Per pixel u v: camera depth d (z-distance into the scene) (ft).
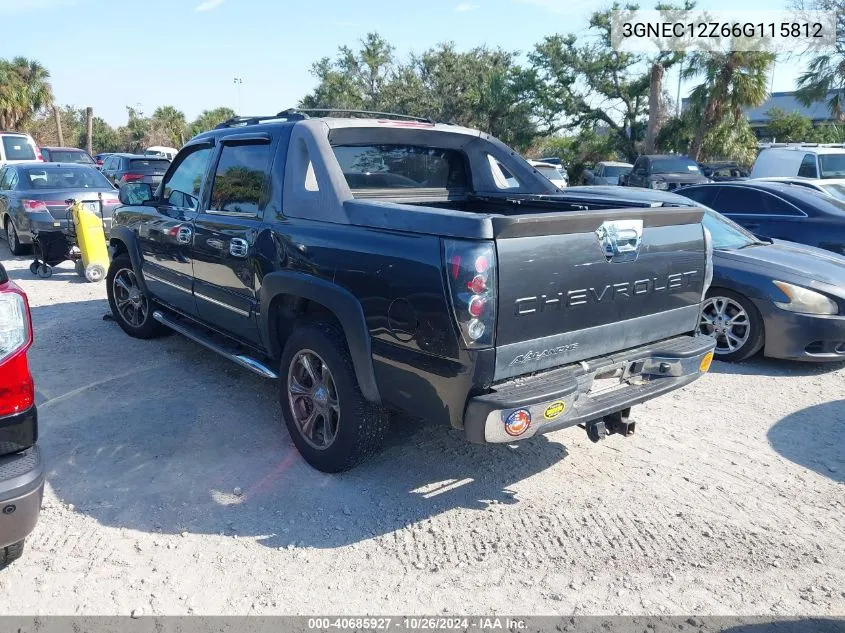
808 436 15.40
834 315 18.86
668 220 12.23
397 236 10.89
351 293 11.54
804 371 19.88
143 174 60.49
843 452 14.64
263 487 12.75
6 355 8.48
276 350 14.39
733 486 13.14
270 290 13.43
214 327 16.87
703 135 95.50
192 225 16.40
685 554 10.97
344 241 11.75
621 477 13.41
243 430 15.12
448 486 12.94
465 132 16.34
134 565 10.43
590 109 115.44
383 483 13.00
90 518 11.64
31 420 8.82
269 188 13.97
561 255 10.59
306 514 11.91
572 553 10.95
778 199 29.37
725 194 31.07
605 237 11.12
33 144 59.41
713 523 11.86
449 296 9.95
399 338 10.83
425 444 14.60
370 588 10.05
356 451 12.51
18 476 8.57
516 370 10.44
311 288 12.28
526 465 13.79
